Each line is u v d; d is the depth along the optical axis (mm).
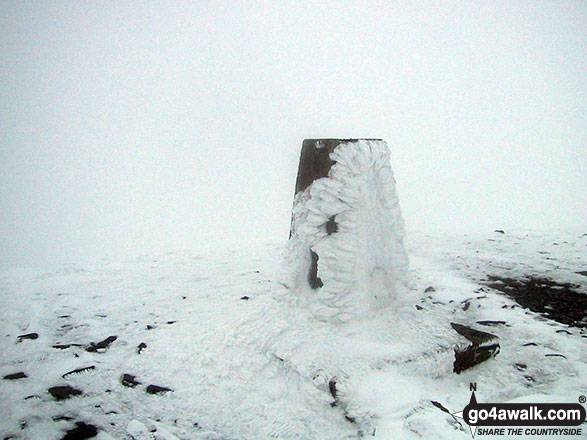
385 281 4094
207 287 5676
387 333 3734
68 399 3246
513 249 6934
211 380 3479
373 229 3988
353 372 3236
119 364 3717
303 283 4195
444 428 2588
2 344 4094
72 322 4555
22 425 2955
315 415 3076
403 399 2953
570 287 5031
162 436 2879
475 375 3490
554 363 3508
